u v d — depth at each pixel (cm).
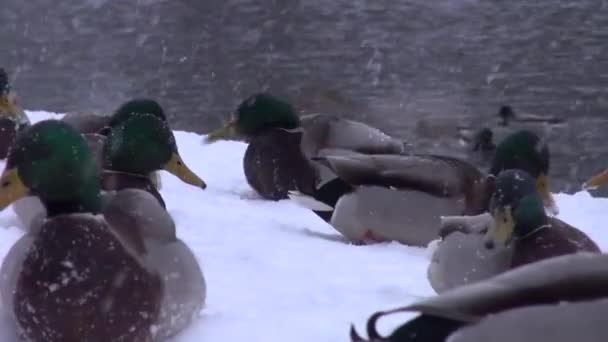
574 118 4825
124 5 6175
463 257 850
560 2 5469
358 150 1591
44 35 6241
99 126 1588
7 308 681
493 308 461
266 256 1033
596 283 473
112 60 6003
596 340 454
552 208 1239
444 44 5594
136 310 634
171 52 5925
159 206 716
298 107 5484
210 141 1653
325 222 1376
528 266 496
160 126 1115
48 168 654
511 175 848
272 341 718
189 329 738
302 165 1556
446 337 467
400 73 5494
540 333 455
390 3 5803
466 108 5062
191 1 6047
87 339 622
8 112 1684
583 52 5269
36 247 627
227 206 1409
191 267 720
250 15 5916
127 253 638
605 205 1574
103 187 1084
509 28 5494
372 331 492
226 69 5762
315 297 857
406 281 947
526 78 5197
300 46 5778
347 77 5544
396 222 1217
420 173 1216
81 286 616
